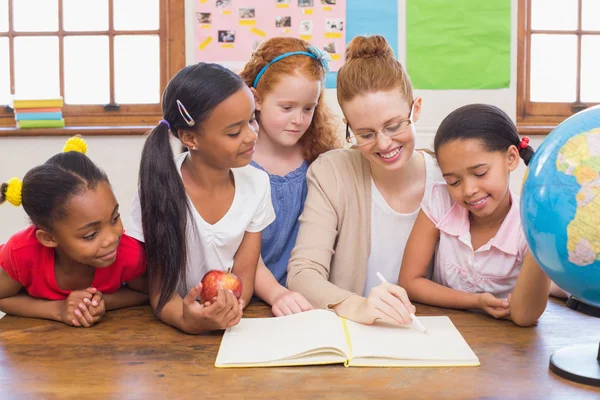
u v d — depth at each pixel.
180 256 1.24
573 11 3.34
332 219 1.45
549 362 0.95
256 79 1.55
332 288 1.26
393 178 1.49
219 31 3.15
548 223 0.83
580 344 1.02
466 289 1.39
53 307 1.23
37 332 1.15
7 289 1.27
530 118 3.32
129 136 3.16
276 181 1.62
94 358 1.00
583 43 3.35
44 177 1.12
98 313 1.18
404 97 1.33
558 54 3.35
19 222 3.13
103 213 1.13
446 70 3.21
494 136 1.17
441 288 1.31
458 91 3.23
